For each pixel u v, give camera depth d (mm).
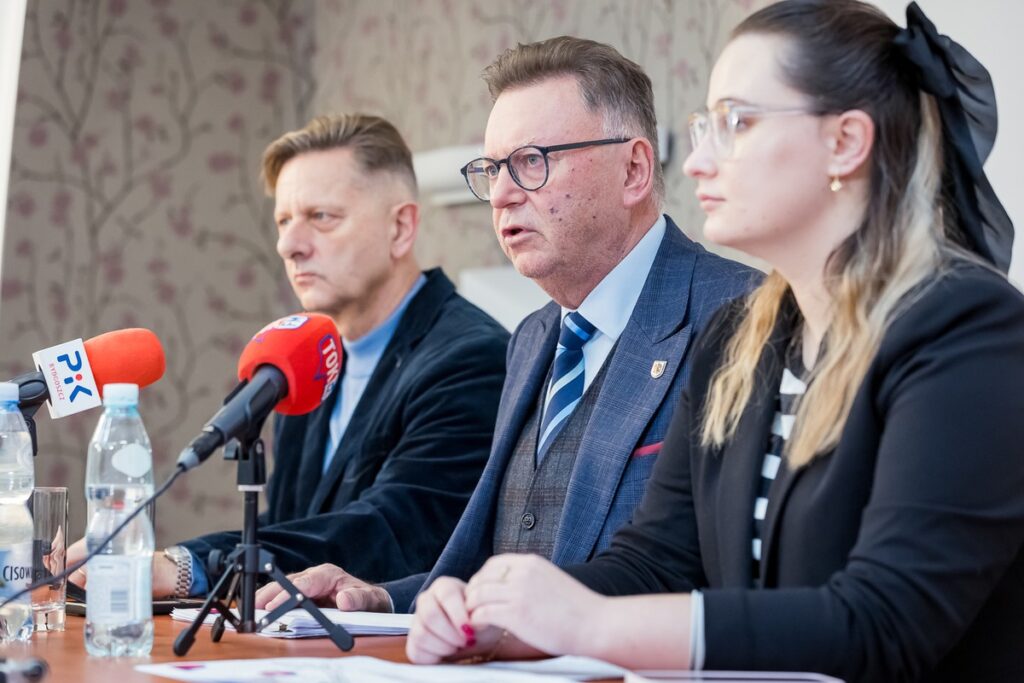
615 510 2277
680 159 3986
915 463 1423
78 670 1560
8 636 1923
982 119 1664
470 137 4875
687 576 1814
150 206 5340
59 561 2084
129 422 1768
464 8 4934
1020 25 2924
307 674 1409
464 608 1531
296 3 5746
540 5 4605
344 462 3457
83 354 2203
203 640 1864
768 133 1581
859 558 1420
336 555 3002
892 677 1391
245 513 1769
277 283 5609
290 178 3689
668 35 4078
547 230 2525
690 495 1841
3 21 3982
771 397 1697
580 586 1468
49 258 5094
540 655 1596
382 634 1915
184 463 1628
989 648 1515
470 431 3273
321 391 1838
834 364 1554
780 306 1756
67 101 5172
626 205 2535
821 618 1384
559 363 2537
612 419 2336
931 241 1569
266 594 2355
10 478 1996
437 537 3148
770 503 1608
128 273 5266
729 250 3777
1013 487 1428
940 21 3061
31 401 2172
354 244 3617
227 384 5461
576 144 2516
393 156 3699
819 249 1615
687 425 1862
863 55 1578
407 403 3371
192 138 5465
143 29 5379
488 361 3381
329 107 5574
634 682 1292
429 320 3561
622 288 2508
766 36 1601
